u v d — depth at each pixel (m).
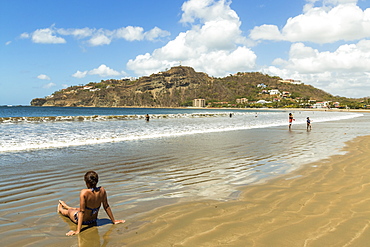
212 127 27.12
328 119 48.69
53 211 4.84
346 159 9.64
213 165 8.98
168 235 3.75
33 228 4.09
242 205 5.01
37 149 12.39
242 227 3.98
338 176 7.18
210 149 12.54
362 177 7.00
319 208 4.76
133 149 12.50
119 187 6.37
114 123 33.00
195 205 5.05
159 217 4.45
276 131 22.47
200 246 3.39
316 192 5.77
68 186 6.45
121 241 3.60
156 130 23.06
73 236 3.79
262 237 3.62
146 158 10.24
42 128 23.94
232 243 3.46
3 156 10.54
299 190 5.96
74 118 39.03
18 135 17.83
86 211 4.12
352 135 18.64
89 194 4.06
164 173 7.86
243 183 6.69
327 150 11.95
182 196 5.66
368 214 4.42
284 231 3.81
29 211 4.83
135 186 6.46
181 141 15.56
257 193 5.80
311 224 4.05
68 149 12.42
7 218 4.49
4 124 28.69
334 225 4.00
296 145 13.79
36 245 3.52
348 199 5.23
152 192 5.96
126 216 4.53
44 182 6.80
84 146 13.45
